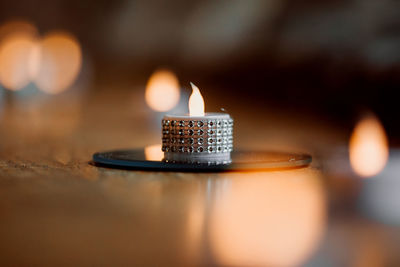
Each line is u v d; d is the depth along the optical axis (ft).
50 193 1.34
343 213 1.21
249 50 7.06
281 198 1.31
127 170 1.59
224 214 1.20
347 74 5.90
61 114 4.27
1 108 4.73
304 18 6.47
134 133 2.77
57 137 2.54
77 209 1.23
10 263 0.98
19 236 1.10
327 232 1.12
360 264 0.97
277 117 4.59
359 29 5.84
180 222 1.16
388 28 5.60
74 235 1.10
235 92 7.00
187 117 1.61
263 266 0.96
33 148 2.11
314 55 6.35
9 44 7.87
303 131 3.21
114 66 8.12
